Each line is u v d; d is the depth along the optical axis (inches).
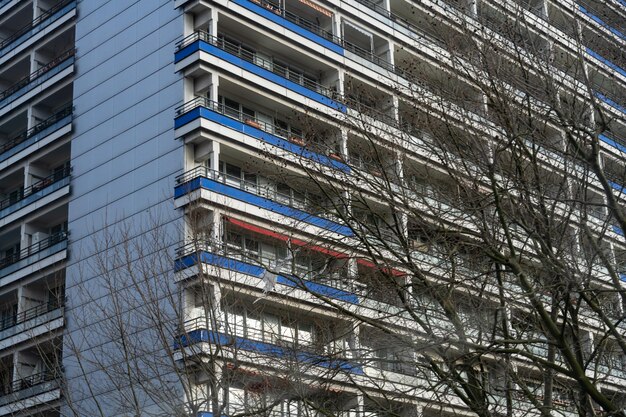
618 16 943.0
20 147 1993.1
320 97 1776.6
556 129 876.6
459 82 889.5
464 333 742.5
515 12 954.1
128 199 1679.4
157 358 1198.3
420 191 989.8
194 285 1299.2
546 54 892.0
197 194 1521.9
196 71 1657.2
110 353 1311.5
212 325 1061.1
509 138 808.3
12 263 1879.9
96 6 1950.1
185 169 1596.9
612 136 944.9
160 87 1715.1
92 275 1659.7
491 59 869.8
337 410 882.1
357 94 1138.0
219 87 1690.5
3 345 1792.6
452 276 791.7
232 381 958.4
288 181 1155.9
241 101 1731.1
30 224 1934.1
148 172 1663.4
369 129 959.6
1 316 1980.8
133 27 1834.4
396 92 987.9
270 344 1016.9
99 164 1780.3
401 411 856.9
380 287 877.8
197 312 1325.0
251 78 1701.5
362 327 896.9
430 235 865.5
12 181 2071.9
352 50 1873.8
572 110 824.3
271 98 1724.9
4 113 2086.6
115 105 1804.9
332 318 1066.1
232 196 1539.1
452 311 770.2
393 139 955.3
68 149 1909.4
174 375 1211.2
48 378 1653.5
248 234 1556.3
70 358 1585.9
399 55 1937.7
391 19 1947.6
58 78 1953.7
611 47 920.3
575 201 753.0
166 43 1740.9
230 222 1504.7
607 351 940.0
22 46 2098.9
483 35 979.9
